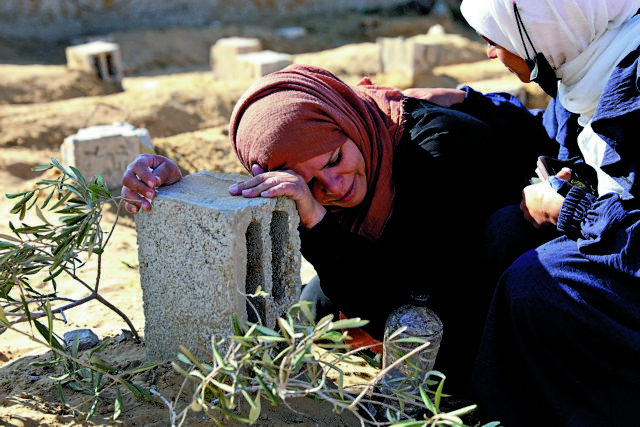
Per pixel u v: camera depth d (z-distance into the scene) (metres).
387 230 2.68
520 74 2.72
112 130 5.74
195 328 2.43
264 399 2.38
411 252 2.67
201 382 2.12
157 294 2.51
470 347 2.69
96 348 2.34
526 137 3.03
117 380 2.29
